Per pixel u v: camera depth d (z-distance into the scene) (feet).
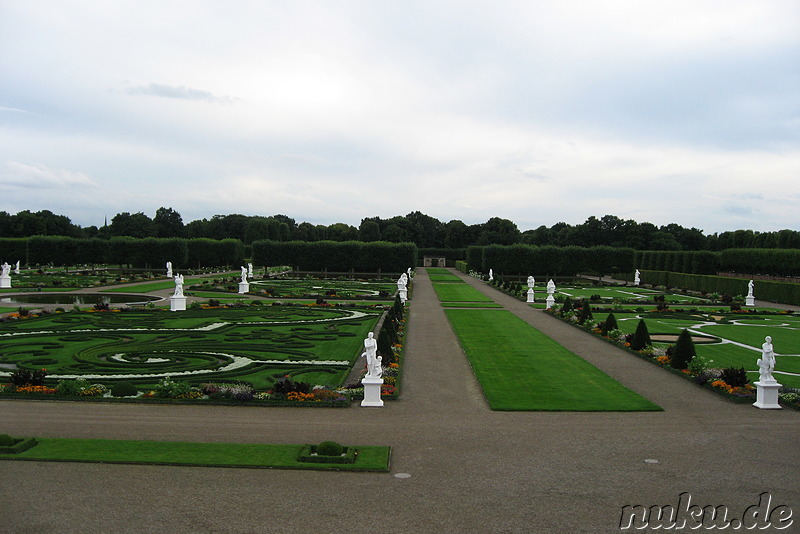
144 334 143.84
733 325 187.83
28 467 60.80
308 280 346.95
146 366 110.11
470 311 212.23
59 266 432.66
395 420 81.46
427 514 51.62
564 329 170.71
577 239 633.20
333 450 64.54
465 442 72.02
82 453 64.54
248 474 59.98
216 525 48.93
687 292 323.16
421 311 210.38
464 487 57.82
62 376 101.45
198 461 62.69
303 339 142.61
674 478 61.21
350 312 197.16
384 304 226.99
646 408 89.25
